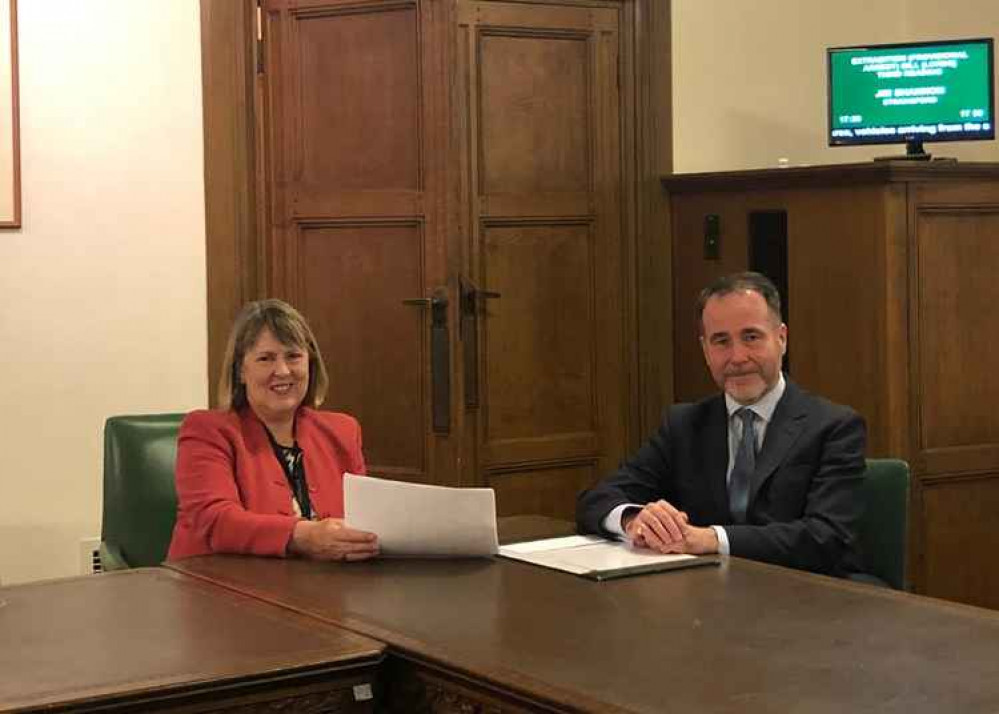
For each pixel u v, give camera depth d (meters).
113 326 3.88
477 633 1.90
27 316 3.79
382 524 2.43
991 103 4.18
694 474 2.79
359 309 4.24
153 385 3.93
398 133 4.19
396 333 4.22
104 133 3.85
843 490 2.60
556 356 4.45
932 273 4.05
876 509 2.70
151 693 1.66
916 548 4.07
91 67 3.82
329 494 2.76
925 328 4.05
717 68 4.67
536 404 4.42
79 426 3.85
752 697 1.58
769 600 2.09
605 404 4.53
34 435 3.80
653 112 4.55
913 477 4.04
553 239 4.43
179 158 3.94
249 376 2.71
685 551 2.46
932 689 1.60
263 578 2.30
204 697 1.70
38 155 3.78
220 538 2.54
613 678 1.66
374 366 4.24
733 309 2.69
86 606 2.10
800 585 2.20
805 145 4.85
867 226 4.03
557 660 1.75
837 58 4.26
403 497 2.42
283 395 2.71
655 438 2.89
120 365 3.89
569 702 1.58
